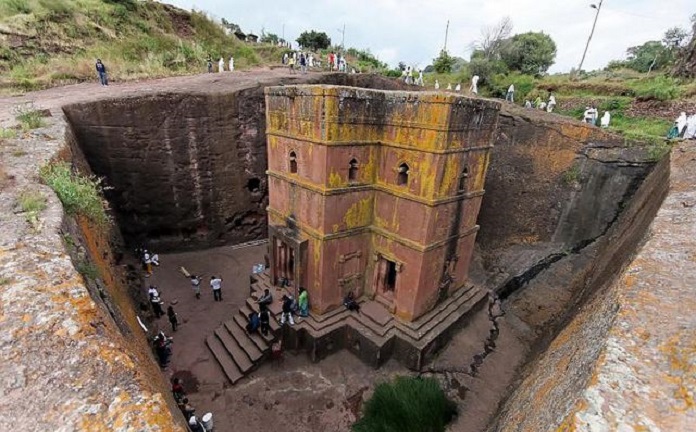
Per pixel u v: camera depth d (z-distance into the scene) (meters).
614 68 38.50
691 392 3.08
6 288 4.55
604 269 11.46
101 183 16.70
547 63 33.44
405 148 11.45
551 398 4.70
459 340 13.91
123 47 25.66
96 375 3.59
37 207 6.74
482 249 18.83
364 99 11.26
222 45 33.81
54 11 24.11
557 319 13.67
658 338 3.70
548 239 17.11
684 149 11.98
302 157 12.05
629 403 3.07
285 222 13.54
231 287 17.11
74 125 15.47
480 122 11.82
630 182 15.22
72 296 4.56
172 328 14.03
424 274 12.22
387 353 12.55
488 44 37.81
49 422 3.11
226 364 12.36
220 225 20.22
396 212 12.28
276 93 12.35
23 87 19.05
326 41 56.44
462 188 12.55
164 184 18.08
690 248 5.50
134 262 15.02
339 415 11.05
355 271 13.50
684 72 23.33
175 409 5.96
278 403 11.32
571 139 16.42
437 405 10.69
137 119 16.62
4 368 3.57
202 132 18.06
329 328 12.66
